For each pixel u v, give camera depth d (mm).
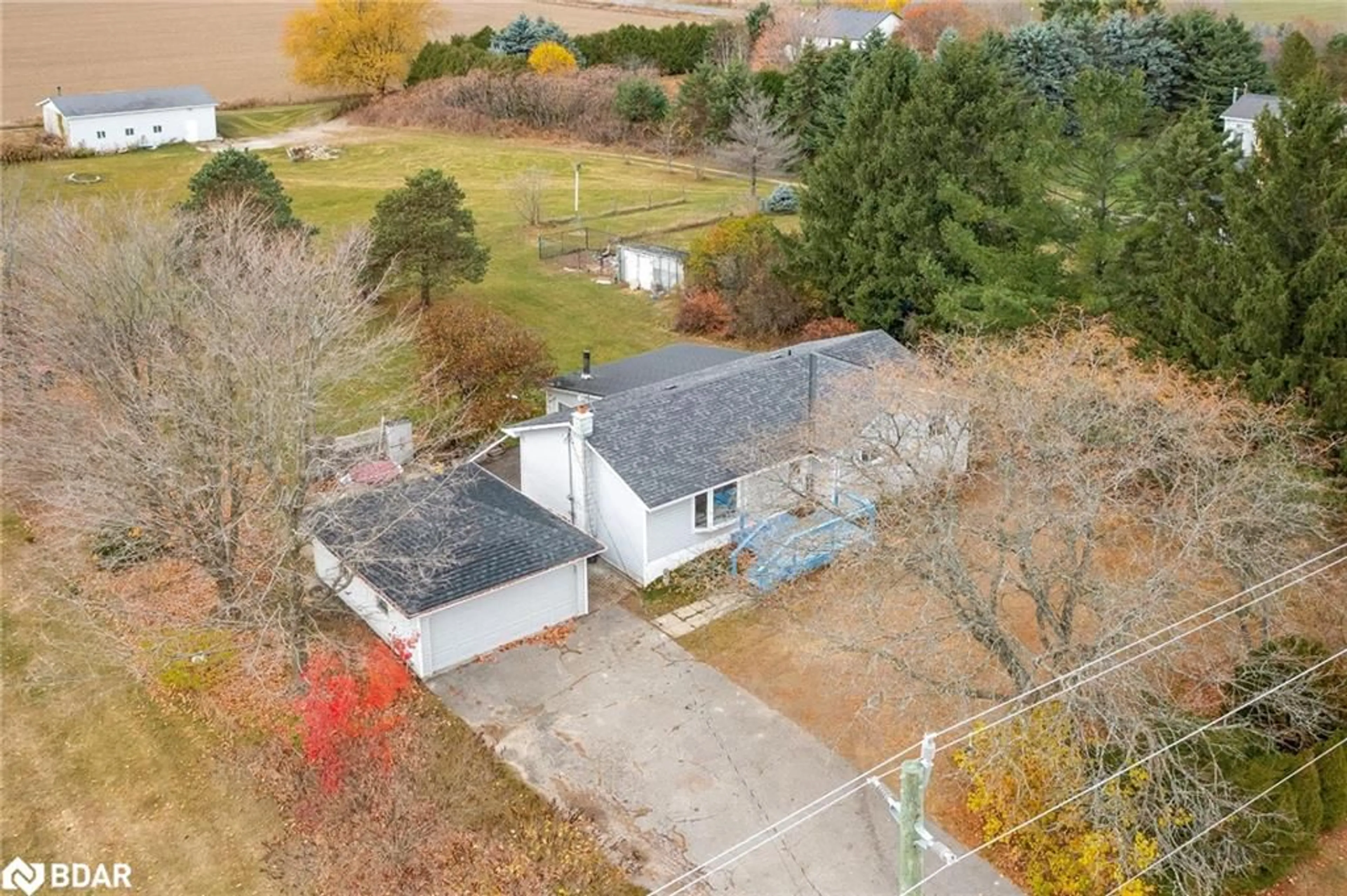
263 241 33625
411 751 20922
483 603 23578
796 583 25672
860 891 17969
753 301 40562
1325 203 23906
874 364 29281
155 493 21359
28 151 67062
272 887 18266
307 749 20375
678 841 19016
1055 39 69750
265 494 22828
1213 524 18438
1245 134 61625
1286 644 18984
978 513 24453
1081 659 17828
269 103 84750
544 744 21234
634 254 46719
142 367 26984
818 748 21094
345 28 83000
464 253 41750
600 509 26984
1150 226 29453
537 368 34094
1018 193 35438
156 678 23203
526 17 93812
